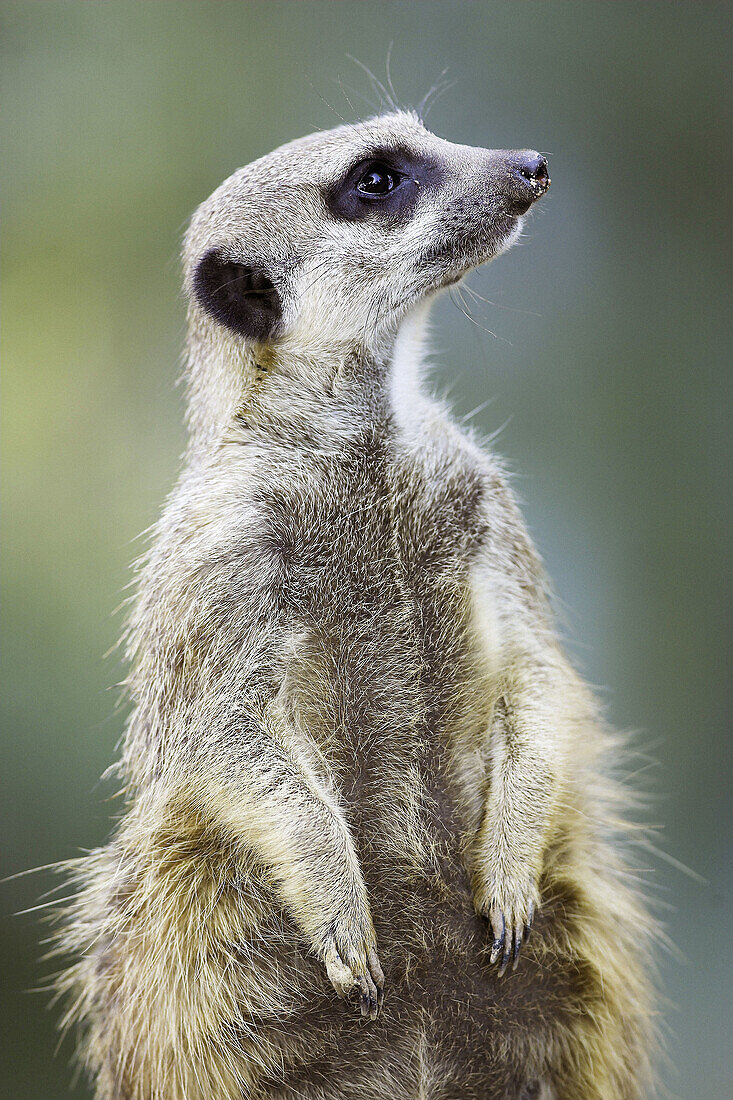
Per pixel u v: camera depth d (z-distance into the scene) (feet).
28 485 43.83
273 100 47.70
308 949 19.04
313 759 19.54
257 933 19.19
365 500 20.35
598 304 47.83
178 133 47.52
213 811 18.88
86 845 41.27
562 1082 19.97
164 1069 19.84
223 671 18.98
